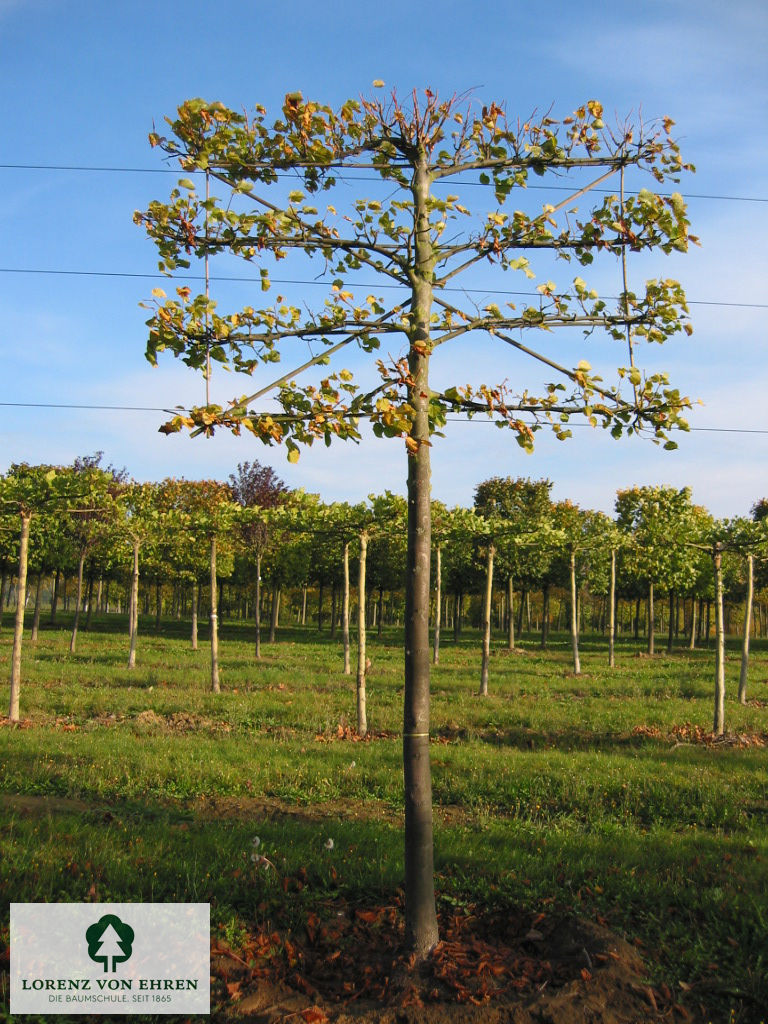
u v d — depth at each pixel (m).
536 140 5.40
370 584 37.59
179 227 5.00
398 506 14.30
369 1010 4.27
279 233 5.06
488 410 5.25
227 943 5.05
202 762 10.27
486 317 5.35
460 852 6.84
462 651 31.48
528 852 7.08
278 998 4.48
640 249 5.41
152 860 6.29
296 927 5.37
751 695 18.03
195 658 24.89
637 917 5.59
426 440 4.79
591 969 4.67
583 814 8.84
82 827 7.20
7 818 7.50
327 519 14.59
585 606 55.59
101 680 18.98
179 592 51.16
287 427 4.79
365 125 5.25
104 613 56.66
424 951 4.84
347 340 5.15
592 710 15.52
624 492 23.47
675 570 18.56
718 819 8.63
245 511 19.11
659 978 4.68
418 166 5.30
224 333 4.86
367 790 9.67
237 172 5.03
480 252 5.37
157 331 4.84
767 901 5.67
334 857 6.61
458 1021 4.10
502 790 9.55
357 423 4.80
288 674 20.67
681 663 26.70
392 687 19.03
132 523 21.98
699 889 6.10
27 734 12.02
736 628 58.47
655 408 5.36
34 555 27.84
